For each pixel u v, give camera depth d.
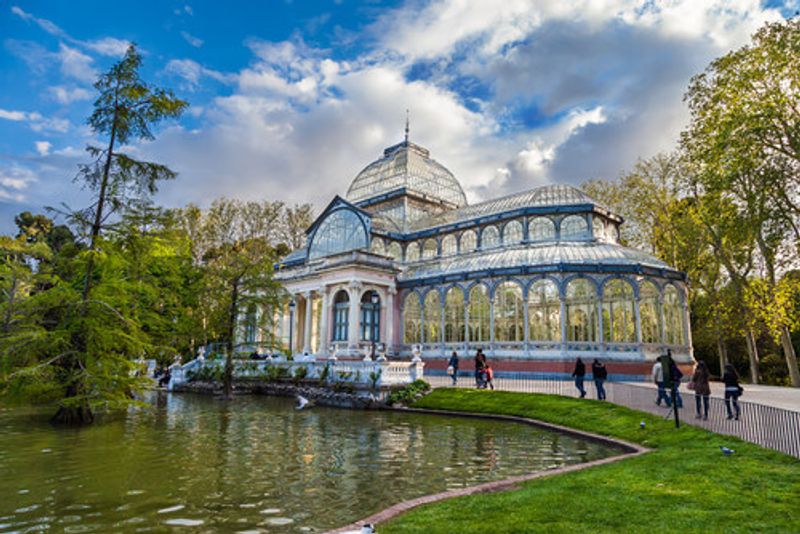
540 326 38.25
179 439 19.02
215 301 38.25
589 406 22.97
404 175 57.53
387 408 28.22
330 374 33.38
